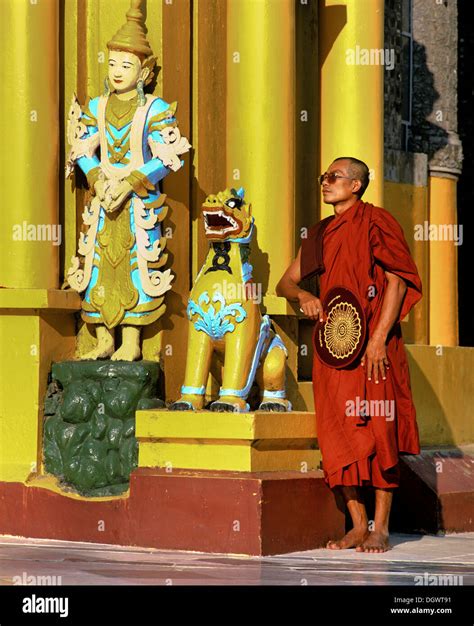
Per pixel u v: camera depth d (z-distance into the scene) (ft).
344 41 72.13
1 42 65.36
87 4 66.90
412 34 89.10
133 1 63.98
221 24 67.51
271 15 66.08
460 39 106.01
